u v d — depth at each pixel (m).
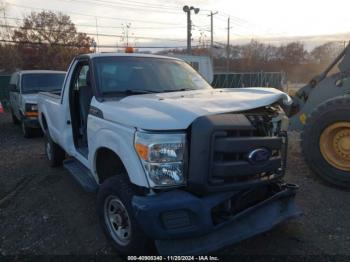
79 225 4.31
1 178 6.20
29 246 3.85
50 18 55.84
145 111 3.24
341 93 6.07
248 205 3.46
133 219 3.19
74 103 5.02
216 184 3.03
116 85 4.31
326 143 5.41
